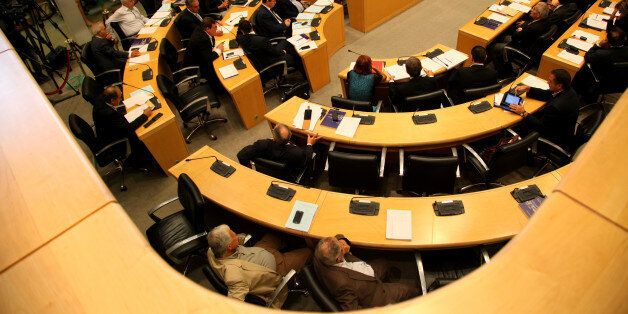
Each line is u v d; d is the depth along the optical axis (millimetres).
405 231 3207
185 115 5168
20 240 951
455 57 5168
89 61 5734
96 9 8375
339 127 4270
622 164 891
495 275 789
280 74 5730
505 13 5812
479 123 4133
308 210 3488
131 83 5324
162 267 879
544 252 803
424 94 4465
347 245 3154
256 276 3088
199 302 814
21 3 6336
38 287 872
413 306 763
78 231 954
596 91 4750
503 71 5730
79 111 6332
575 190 875
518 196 3273
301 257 3652
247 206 3613
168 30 6438
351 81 4848
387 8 7262
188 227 3744
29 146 1147
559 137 4055
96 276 875
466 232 3143
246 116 5477
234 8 6824
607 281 755
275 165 3887
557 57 4887
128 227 953
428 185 3846
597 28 5188
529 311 741
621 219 822
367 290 3018
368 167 3785
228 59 5547
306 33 5930
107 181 5113
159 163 4906
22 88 1326
